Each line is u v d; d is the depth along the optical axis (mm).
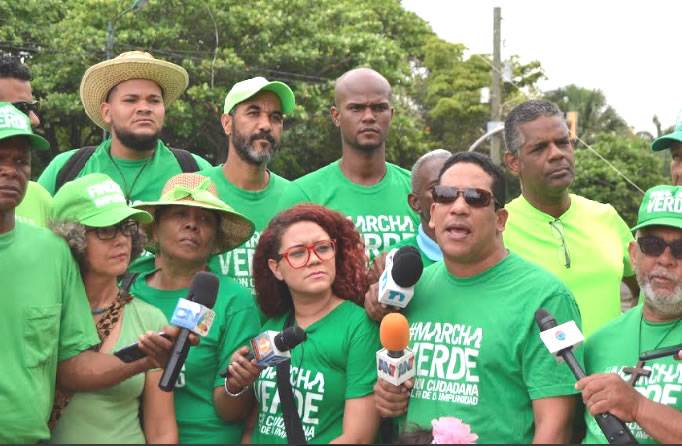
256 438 4520
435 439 4051
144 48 23031
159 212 4922
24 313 4086
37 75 22625
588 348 4277
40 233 4293
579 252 5441
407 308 4430
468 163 4270
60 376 4281
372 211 5930
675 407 3795
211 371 4699
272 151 5949
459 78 35094
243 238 5152
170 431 4449
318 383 4398
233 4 23922
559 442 3926
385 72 25391
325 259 4504
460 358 4125
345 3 27562
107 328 4430
